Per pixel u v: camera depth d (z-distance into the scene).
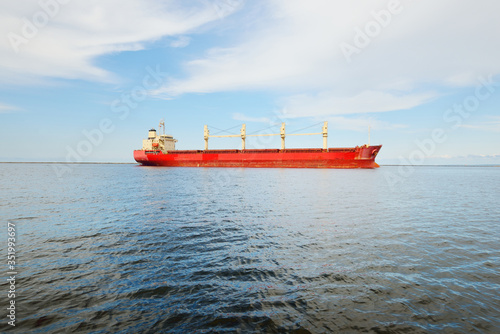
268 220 15.07
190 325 5.34
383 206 20.08
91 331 5.14
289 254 9.54
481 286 7.08
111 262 8.76
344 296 6.52
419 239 11.40
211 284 7.16
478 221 15.02
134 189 31.22
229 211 17.73
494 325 5.36
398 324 5.39
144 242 10.93
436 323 5.44
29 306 5.98
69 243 10.76
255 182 41.09
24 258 9.06
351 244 10.69
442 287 7.02
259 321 5.46
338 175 60.34
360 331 5.15
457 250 9.98
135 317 5.62
